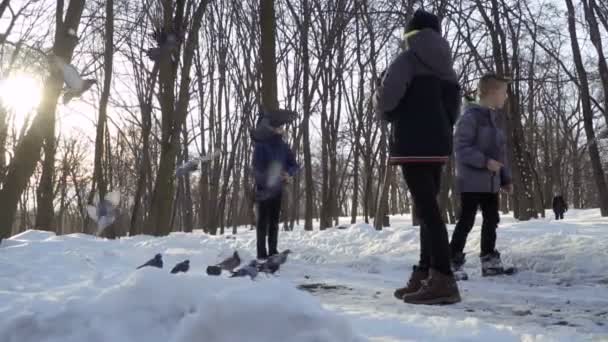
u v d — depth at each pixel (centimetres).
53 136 1199
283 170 703
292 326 223
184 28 1270
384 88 414
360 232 912
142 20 1833
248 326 222
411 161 412
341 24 1820
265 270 444
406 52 419
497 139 558
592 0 1510
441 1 1267
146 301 249
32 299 299
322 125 2067
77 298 272
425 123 412
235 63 2325
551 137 4072
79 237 825
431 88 417
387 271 610
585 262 558
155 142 2653
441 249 405
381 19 1502
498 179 553
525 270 581
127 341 232
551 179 3600
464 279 540
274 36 1138
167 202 1245
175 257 629
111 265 550
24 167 793
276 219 708
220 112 2425
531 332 309
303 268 637
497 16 1414
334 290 485
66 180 3403
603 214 1677
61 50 811
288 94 2206
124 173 3106
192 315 232
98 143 1233
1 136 1820
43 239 796
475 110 560
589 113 1661
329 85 2056
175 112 1270
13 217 789
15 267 491
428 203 409
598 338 294
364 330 280
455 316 361
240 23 2186
